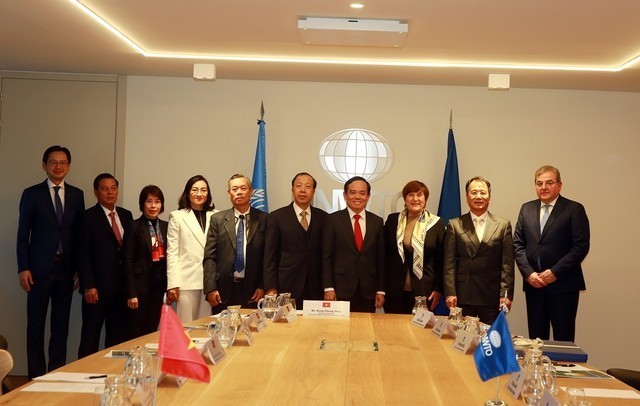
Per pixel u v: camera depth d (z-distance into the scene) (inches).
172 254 211.9
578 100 260.8
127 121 260.4
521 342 132.2
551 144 260.5
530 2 159.5
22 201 223.6
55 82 257.3
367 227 201.0
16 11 177.0
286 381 96.4
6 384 109.0
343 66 232.8
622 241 258.5
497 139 261.1
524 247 213.5
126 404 69.6
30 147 256.5
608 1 156.8
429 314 148.9
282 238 200.8
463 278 195.6
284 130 262.7
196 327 142.3
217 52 219.5
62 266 223.1
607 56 209.5
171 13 176.9
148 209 217.9
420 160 261.4
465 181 261.0
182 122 262.1
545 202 210.8
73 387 90.0
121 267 220.5
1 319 253.9
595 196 259.6
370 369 105.3
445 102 262.2
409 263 205.5
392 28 177.2
